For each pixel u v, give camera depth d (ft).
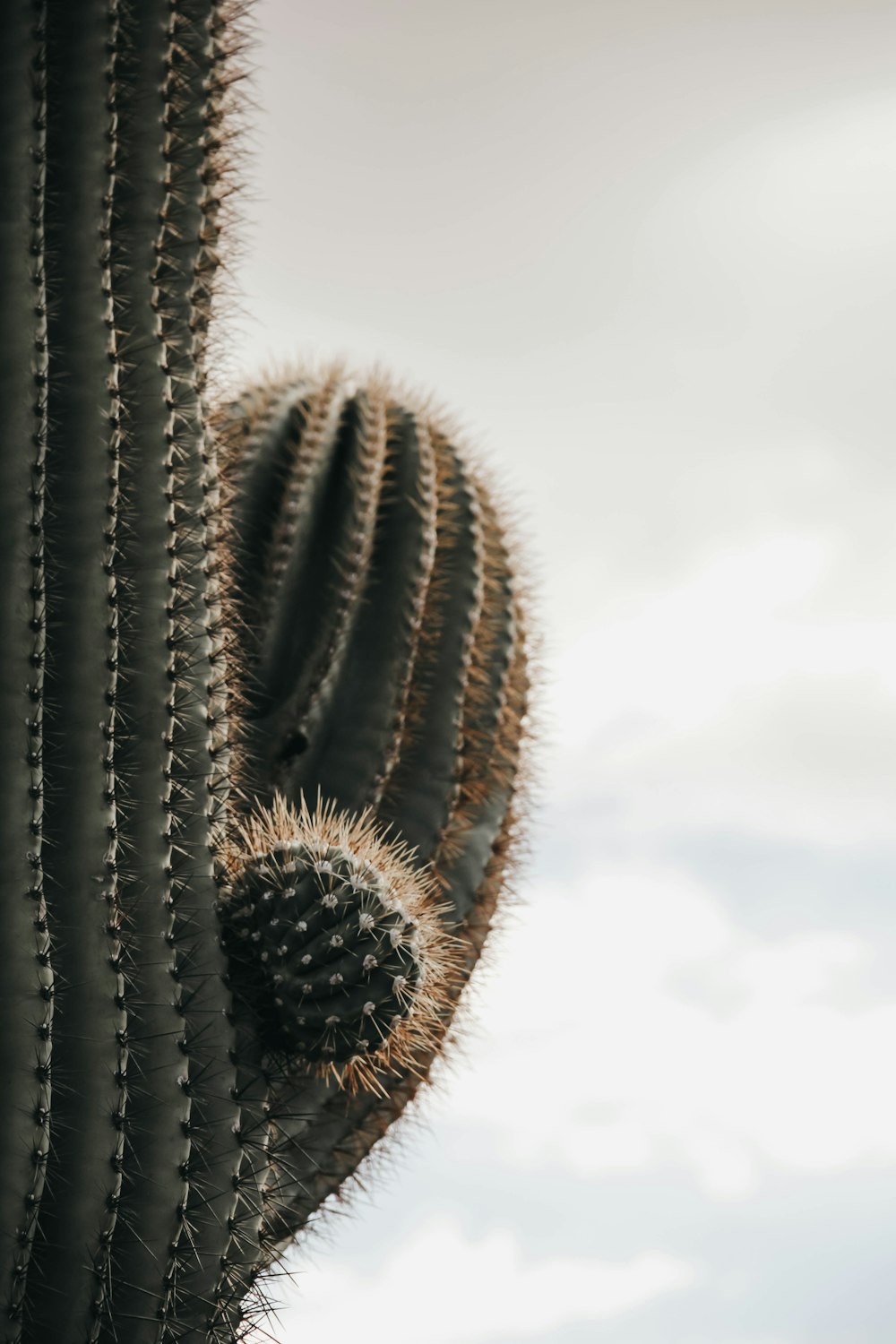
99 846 8.68
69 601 8.96
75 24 9.67
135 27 10.08
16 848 8.17
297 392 12.73
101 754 8.82
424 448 12.53
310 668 11.82
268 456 12.28
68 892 8.55
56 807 8.68
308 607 12.01
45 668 8.79
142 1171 8.38
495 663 12.64
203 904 9.25
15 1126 7.76
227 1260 8.64
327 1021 9.12
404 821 11.99
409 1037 10.12
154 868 9.02
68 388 9.24
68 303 9.37
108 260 9.52
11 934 8.02
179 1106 8.55
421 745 12.16
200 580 9.78
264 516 12.12
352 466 12.21
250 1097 9.18
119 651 9.20
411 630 12.02
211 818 9.48
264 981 9.31
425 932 9.89
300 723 11.71
